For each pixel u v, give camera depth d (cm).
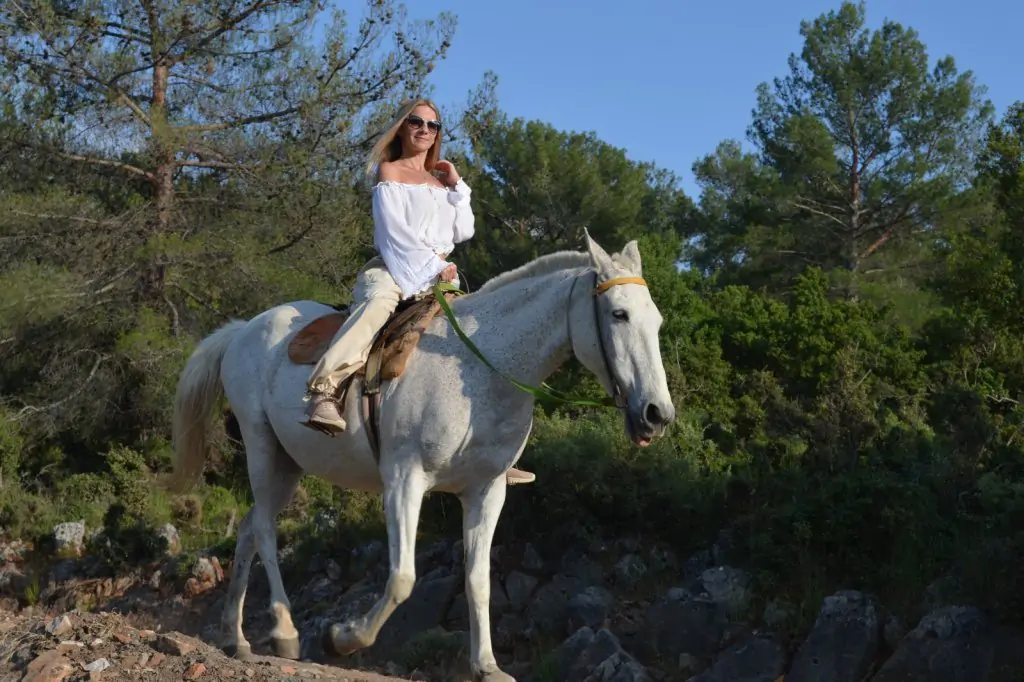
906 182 2862
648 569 923
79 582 1264
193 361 672
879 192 2881
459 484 544
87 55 1662
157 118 1653
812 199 3091
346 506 1171
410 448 524
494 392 525
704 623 826
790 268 3103
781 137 3105
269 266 1744
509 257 2870
